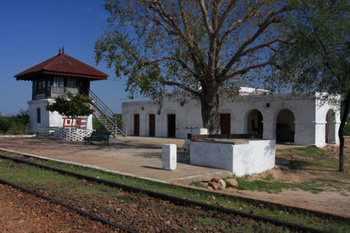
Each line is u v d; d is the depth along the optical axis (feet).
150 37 51.83
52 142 75.51
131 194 26.63
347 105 44.11
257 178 38.60
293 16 41.75
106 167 38.96
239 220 20.13
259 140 43.11
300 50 41.19
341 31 39.14
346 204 26.94
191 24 55.47
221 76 55.98
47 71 92.63
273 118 78.07
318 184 37.60
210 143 38.96
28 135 94.63
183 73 52.08
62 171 35.76
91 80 106.93
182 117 96.63
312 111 71.61
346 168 48.83
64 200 24.41
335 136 81.20
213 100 57.57
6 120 101.30
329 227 18.90
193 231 18.33
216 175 34.30
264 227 18.84
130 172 35.53
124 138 96.02
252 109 82.07
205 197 25.98
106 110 104.73
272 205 23.04
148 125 108.99
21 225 18.90
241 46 53.16
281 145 73.67
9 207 22.40
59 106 78.43
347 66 39.52
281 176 41.83
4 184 29.71
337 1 40.29
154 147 66.03
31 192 26.16
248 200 24.44
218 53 56.65
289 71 46.19
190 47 52.29
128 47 53.31
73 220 19.75
